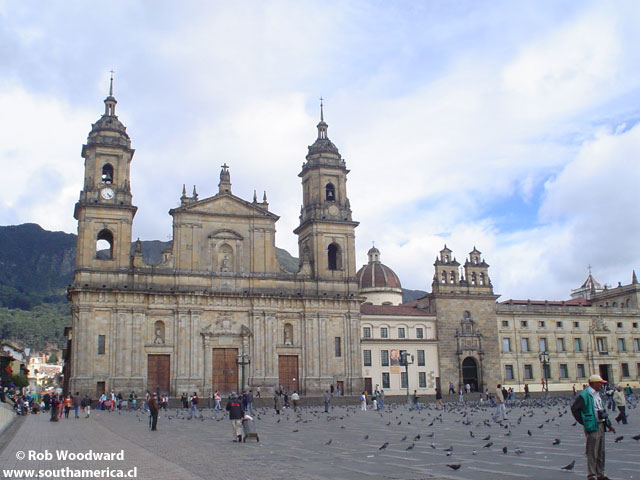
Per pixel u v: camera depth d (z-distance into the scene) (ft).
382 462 84.94
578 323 405.18
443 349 363.35
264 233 327.47
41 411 268.82
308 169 347.77
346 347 328.08
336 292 331.77
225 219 322.75
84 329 287.07
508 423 145.07
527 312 393.50
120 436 136.98
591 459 61.77
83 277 293.02
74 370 283.18
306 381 317.63
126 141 313.94
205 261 314.96
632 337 417.28
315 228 336.08
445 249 381.19
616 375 407.03
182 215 314.76
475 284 378.32
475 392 359.87
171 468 83.56
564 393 378.32
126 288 297.33
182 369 299.79
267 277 322.34
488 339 373.40
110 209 301.63
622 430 123.85
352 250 339.57
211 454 99.50
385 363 351.46
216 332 309.01
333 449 103.19
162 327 303.27
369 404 296.51
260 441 120.47
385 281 449.06
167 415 219.41
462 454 90.74
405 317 362.53
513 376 381.40
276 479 72.28
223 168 328.29
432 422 152.15
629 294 442.91
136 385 290.76
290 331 323.78
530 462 80.33
